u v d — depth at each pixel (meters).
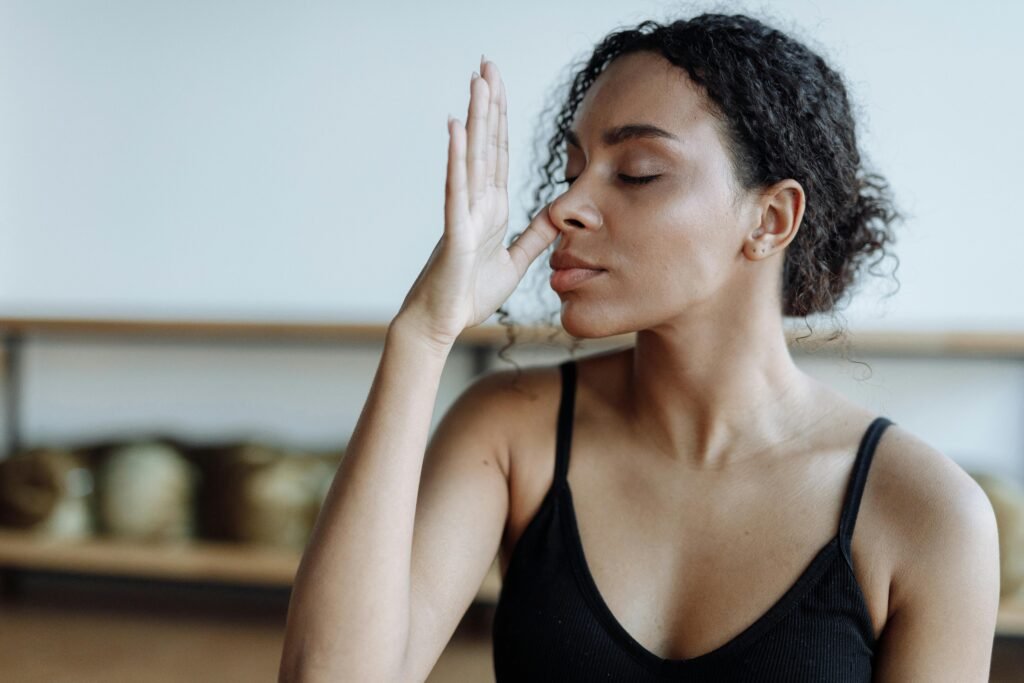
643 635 1.15
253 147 3.63
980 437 3.32
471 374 3.48
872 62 3.26
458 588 1.16
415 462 1.04
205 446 3.38
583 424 1.25
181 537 3.29
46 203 3.74
